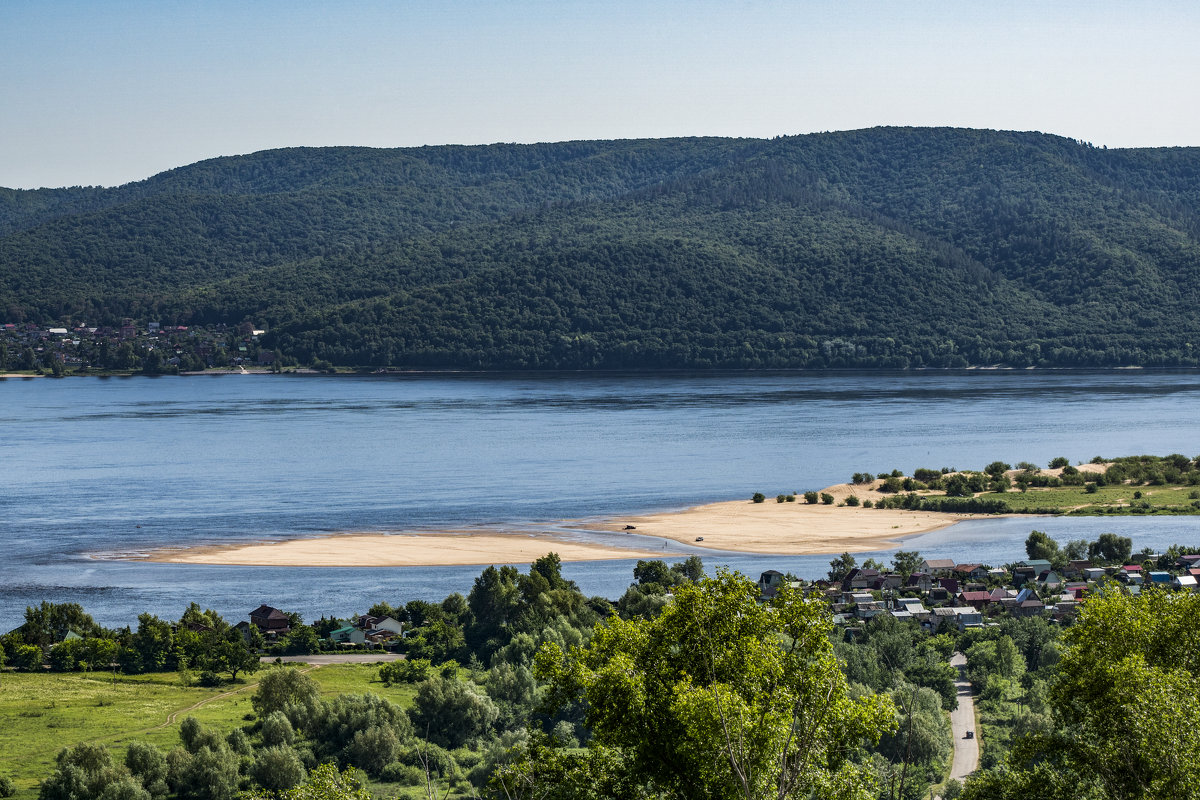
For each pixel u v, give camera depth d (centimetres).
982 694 11388
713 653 4522
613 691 4688
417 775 9900
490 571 14925
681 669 4747
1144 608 5244
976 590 15850
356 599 16625
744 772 4131
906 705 9400
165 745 10550
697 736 4209
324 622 15212
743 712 4231
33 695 12612
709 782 4241
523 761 4906
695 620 4778
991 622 14588
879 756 8500
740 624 4797
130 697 12562
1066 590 16100
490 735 11075
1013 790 4888
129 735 10981
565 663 5100
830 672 4644
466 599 15612
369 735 10269
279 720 10606
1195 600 5209
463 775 9925
